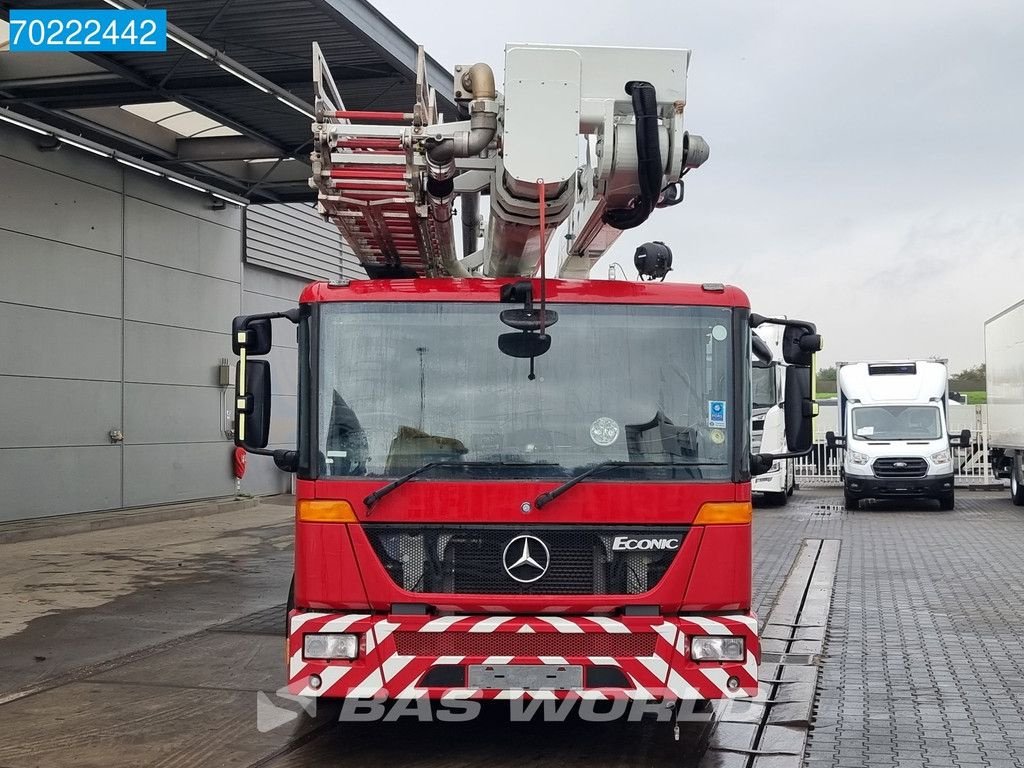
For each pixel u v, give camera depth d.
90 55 14.80
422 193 6.83
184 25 14.40
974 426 32.97
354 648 5.89
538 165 6.37
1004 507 25.81
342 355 6.19
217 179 21.77
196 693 7.75
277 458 6.50
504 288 6.25
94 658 8.88
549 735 6.88
